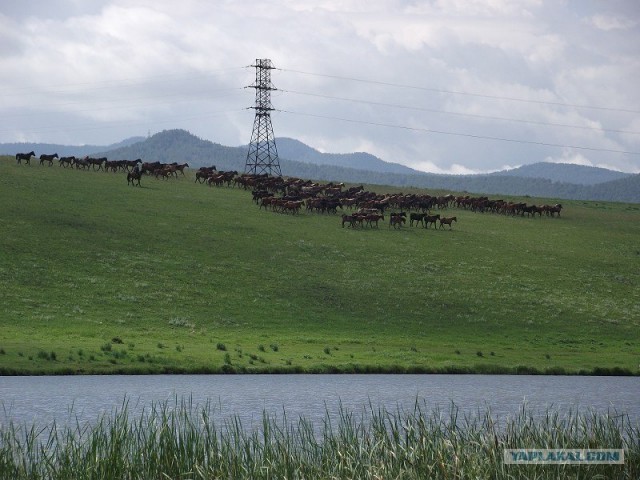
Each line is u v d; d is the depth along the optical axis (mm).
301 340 72188
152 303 79062
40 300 75062
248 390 51250
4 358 55844
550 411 44875
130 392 48156
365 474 22188
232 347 66750
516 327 84875
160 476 22438
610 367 67188
